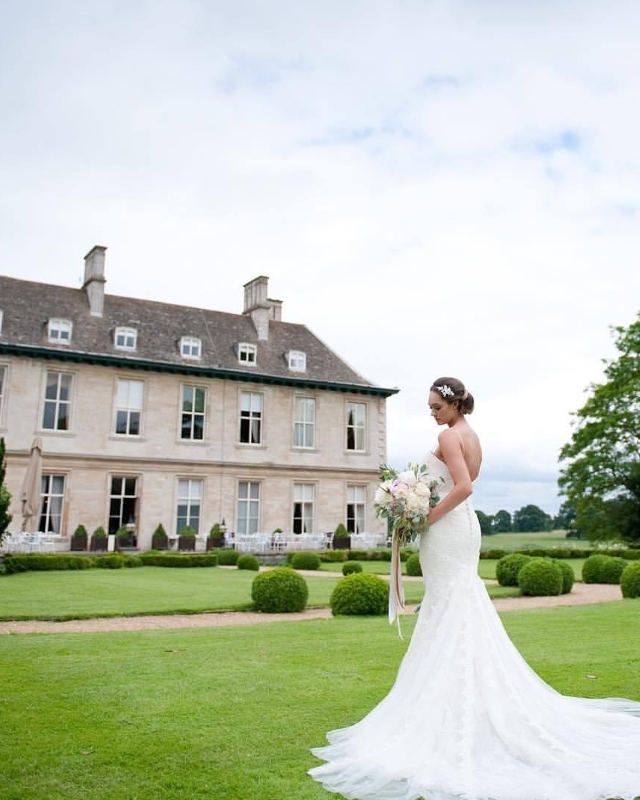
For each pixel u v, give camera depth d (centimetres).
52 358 2733
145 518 2869
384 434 3522
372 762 330
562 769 313
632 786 298
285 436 3253
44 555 2042
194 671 584
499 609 1199
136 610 1112
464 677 347
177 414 2994
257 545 2895
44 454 2675
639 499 3375
